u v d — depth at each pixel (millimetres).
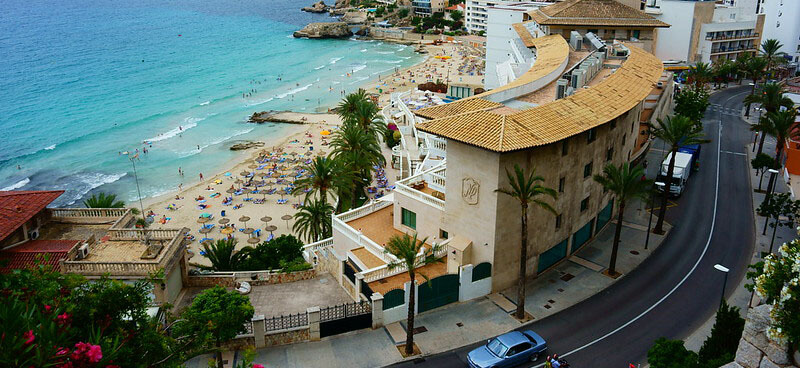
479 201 40281
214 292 30328
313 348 35562
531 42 93750
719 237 53375
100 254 38562
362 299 38812
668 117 53969
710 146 84938
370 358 34750
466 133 39281
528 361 34469
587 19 89000
